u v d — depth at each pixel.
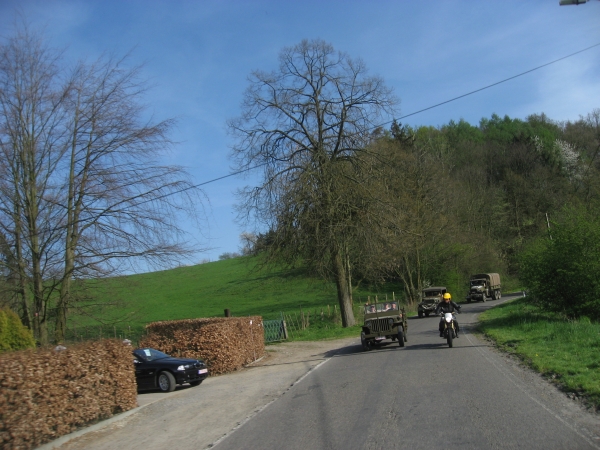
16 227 18.14
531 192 68.25
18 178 18.80
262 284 66.31
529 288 22.33
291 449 7.07
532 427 7.06
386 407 9.00
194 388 15.62
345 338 28.38
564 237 20.89
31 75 19.19
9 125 18.52
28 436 8.48
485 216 67.81
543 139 76.25
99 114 20.08
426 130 86.00
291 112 32.66
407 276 58.22
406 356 16.28
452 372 12.23
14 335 14.58
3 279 18.34
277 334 31.27
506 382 10.51
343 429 7.81
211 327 18.80
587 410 7.88
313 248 32.16
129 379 12.15
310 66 32.78
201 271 82.06
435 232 52.22
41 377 8.95
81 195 19.81
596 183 48.41
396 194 40.56
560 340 15.31
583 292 20.58
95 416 10.48
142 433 9.63
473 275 59.78
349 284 41.88
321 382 12.86
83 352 10.36
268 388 13.27
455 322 18.45
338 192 31.16
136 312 22.19
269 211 31.42
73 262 19.52
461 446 6.40
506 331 20.11
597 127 74.12
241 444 7.72
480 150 78.44
